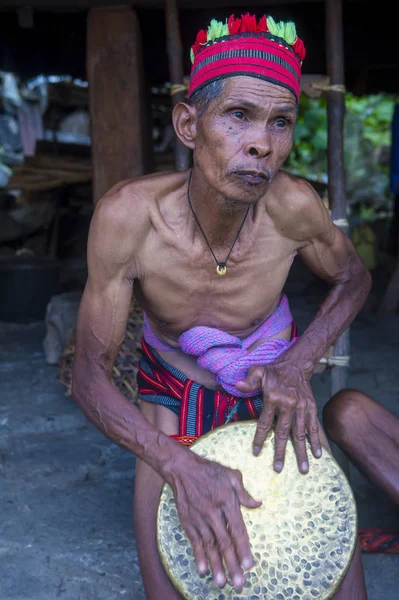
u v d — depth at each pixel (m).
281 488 1.59
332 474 1.61
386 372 3.88
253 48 1.44
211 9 4.61
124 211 1.64
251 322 1.83
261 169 1.46
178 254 1.68
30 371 4.16
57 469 2.77
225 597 1.50
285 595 1.50
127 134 3.88
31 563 2.08
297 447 1.60
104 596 1.93
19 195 9.58
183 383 1.87
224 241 1.67
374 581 1.99
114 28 3.83
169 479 1.51
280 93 1.45
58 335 4.24
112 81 3.85
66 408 3.45
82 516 2.38
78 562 2.09
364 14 4.96
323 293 6.36
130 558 2.11
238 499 1.46
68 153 8.70
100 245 1.66
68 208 8.53
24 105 13.48
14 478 2.69
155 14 4.66
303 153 12.15
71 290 7.02
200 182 1.59
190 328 1.82
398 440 1.92
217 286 1.74
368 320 5.28
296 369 1.66
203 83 1.49
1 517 2.37
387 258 7.66
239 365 1.75
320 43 5.15
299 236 1.78
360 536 2.12
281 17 4.67
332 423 1.95
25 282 5.72
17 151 13.55
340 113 2.79
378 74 6.84
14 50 5.65
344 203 2.79
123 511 2.42
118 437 1.60
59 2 3.85
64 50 5.64
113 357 1.76
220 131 1.46
